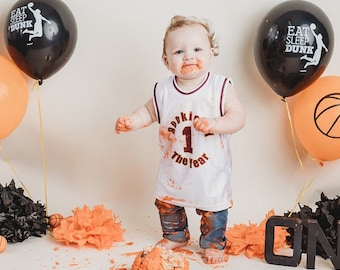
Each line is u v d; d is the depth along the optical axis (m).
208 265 1.69
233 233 1.80
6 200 1.86
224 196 1.71
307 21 1.81
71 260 1.70
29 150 2.11
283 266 1.69
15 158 2.11
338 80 1.90
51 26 1.85
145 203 2.10
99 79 2.06
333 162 2.06
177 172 1.71
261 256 1.75
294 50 1.79
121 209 2.10
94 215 1.85
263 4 1.99
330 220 1.79
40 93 2.08
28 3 1.87
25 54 1.87
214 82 1.70
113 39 2.04
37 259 1.71
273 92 2.03
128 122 1.71
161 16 2.02
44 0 1.88
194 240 1.88
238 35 2.01
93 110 2.08
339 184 2.07
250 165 2.07
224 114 1.69
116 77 2.06
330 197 2.07
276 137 2.05
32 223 1.86
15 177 2.11
